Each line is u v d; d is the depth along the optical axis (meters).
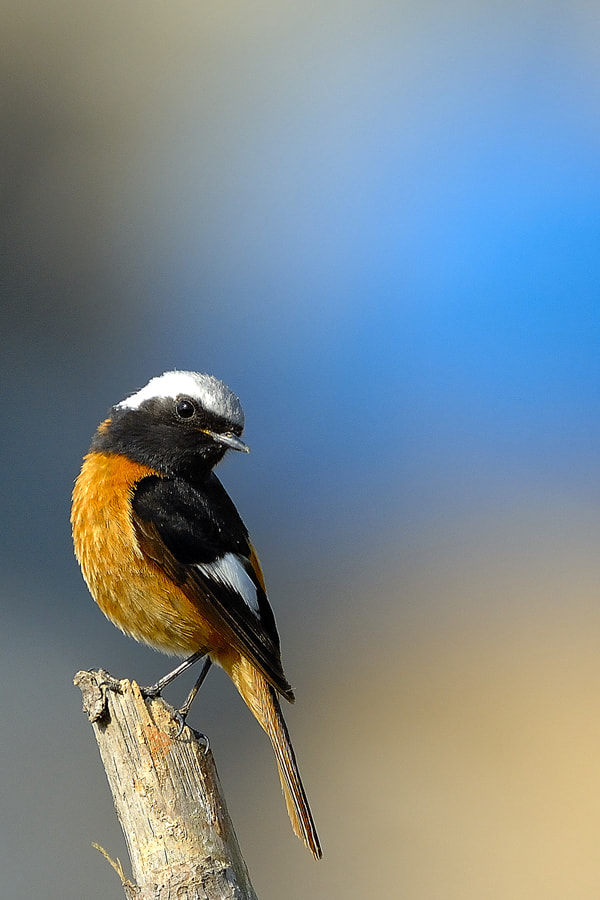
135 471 8.48
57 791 12.23
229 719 13.79
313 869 12.32
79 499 8.40
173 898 5.96
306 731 14.57
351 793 13.45
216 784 6.39
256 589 8.50
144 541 8.16
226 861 6.13
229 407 8.72
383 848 12.59
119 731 6.43
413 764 13.89
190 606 8.23
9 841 11.59
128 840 6.30
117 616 8.44
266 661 8.09
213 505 8.66
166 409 8.62
